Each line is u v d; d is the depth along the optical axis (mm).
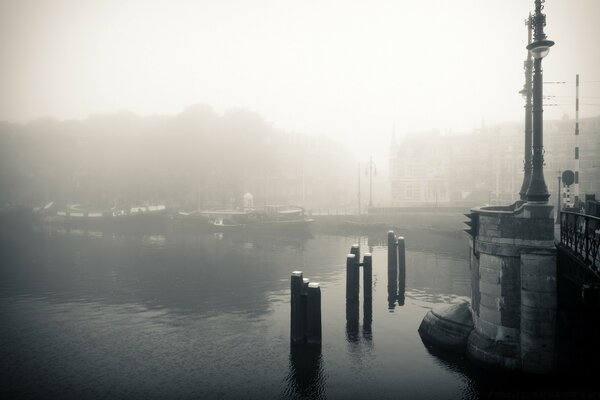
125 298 26859
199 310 24375
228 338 20047
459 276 31625
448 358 17109
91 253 43406
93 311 24359
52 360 17922
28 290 28906
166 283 30578
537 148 13711
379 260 38094
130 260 39500
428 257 38531
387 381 15562
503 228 14398
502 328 14555
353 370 16469
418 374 16000
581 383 13188
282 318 22859
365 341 19219
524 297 13820
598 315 13148
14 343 19766
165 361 17719
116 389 15414
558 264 13430
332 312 23547
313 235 55844
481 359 14953
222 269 35219
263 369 16766
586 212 18406
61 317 23375
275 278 31891
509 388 14008
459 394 14609
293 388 15312
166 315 23547
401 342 19016
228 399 14648
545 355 13547
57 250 45438
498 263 14664
